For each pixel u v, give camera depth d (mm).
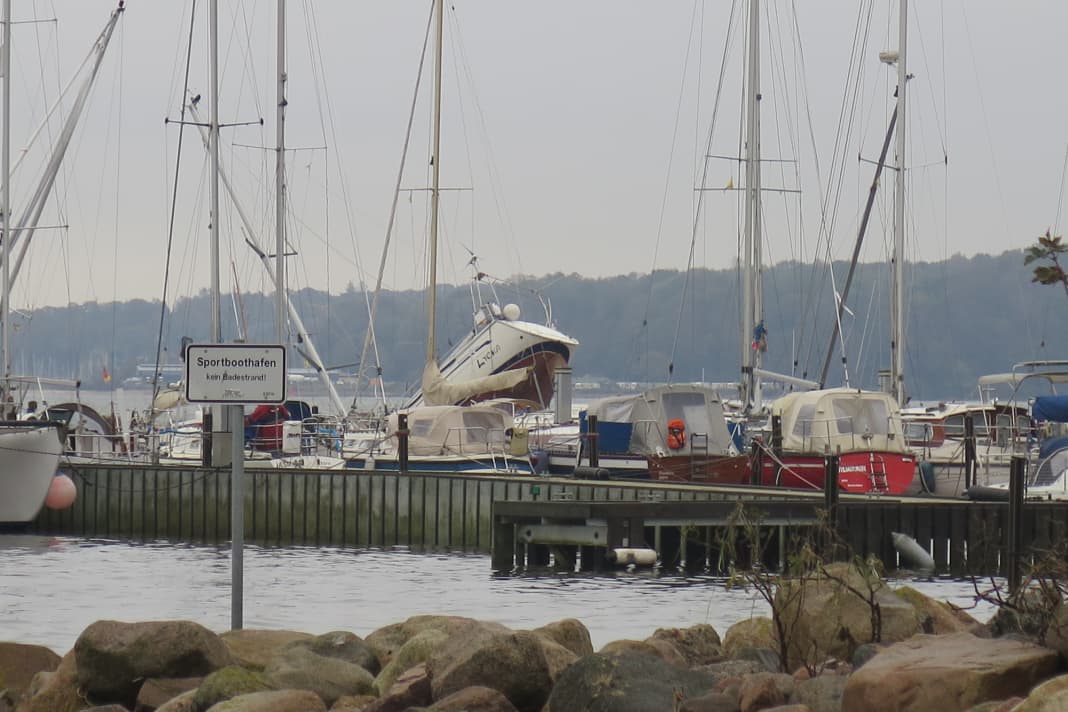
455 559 134250
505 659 45375
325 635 54312
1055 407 157000
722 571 119250
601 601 101062
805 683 42406
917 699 38938
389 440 167250
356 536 151250
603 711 41750
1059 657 40250
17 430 153250
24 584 114188
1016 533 102375
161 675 48344
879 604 53406
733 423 174500
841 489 151750
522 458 164125
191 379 55250
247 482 155625
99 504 163375
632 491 135625
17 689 52875
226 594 107188
